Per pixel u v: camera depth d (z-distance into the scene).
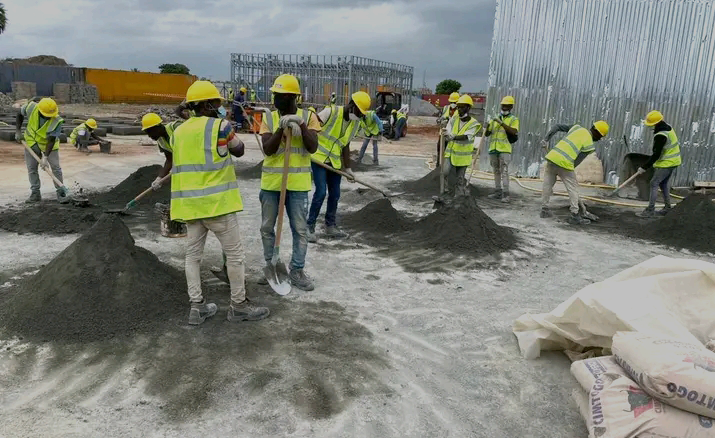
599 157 11.99
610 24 11.46
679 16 10.98
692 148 11.37
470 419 3.14
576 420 3.18
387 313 4.57
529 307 4.82
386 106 25.16
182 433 2.88
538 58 12.12
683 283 3.50
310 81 26.55
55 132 7.61
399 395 3.34
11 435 2.78
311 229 6.68
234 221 4.02
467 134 8.79
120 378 3.37
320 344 3.93
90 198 8.28
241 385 3.34
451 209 6.96
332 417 3.08
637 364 2.78
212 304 4.29
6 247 5.89
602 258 6.47
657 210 9.20
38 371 3.41
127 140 17.67
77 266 4.22
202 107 3.95
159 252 5.85
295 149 4.68
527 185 11.62
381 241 6.77
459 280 5.48
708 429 2.50
